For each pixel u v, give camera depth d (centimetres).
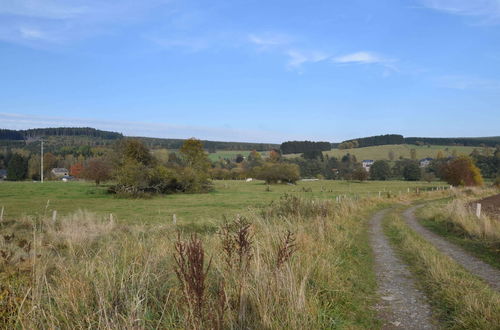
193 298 395
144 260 590
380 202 3741
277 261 558
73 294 442
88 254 732
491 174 9525
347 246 1070
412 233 1522
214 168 12938
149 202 4559
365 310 586
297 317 461
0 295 420
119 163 5978
